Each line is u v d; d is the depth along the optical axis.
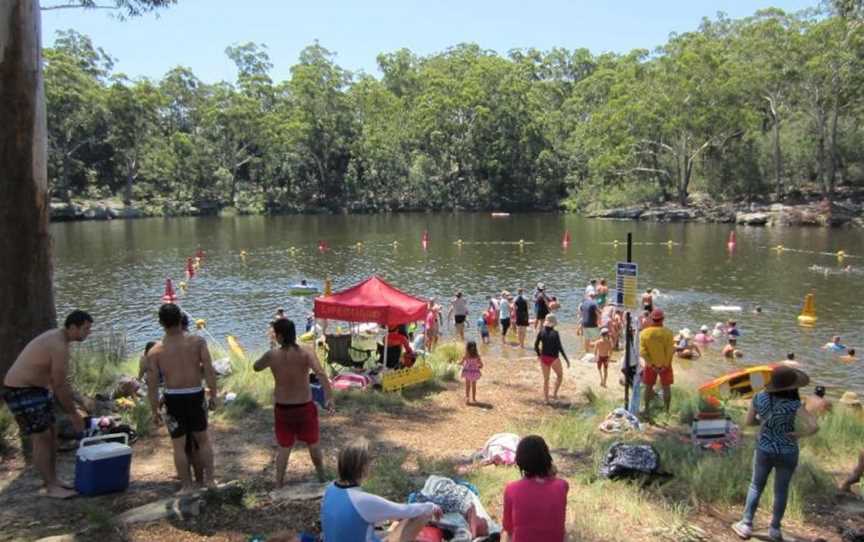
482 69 87.94
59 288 31.64
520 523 4.45
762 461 6.29
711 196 72.12
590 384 15.74
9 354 9.52
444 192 89.56
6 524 6.23
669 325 23.80
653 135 72.19
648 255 42.38
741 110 63.81
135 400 10.71
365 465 4.46
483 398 13.99
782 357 19.67
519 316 21.09
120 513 6.48
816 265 37.38
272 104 95.12
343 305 14.70
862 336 22.00
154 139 84.56
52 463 7.03
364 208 88.25
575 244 48.97
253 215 83.31
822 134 62.59
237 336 22.83
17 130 9.48
